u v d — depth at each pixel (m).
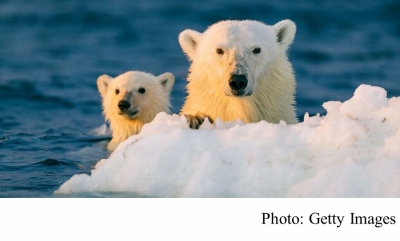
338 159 8.95
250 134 9.48
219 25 11.92
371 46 31.78
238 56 11.05
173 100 21.03
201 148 9.46
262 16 40.41
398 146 8.80
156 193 9.33
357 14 40.88
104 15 40.41
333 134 9.11
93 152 14.72
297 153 9.11
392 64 27.38
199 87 12.01
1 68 26.42
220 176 9.16
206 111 11.93
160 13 41.22
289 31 12.16
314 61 28.42
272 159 9.13
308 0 45.03
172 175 9.38
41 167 12.63
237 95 10.78
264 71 11.54
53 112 19.69
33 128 17.42
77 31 36.19
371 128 9.06
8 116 18.83
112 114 16.34
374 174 8.72
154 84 16.58
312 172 8.95
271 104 11.91
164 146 9.60
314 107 20.14
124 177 9.60
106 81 17.05
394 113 9.09
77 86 23.42
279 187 8.95
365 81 24.20
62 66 27.27
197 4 43.81
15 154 13.97
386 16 40.28
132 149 9.72
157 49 31.56
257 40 11.35
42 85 23.23
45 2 44.78
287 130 9.39
